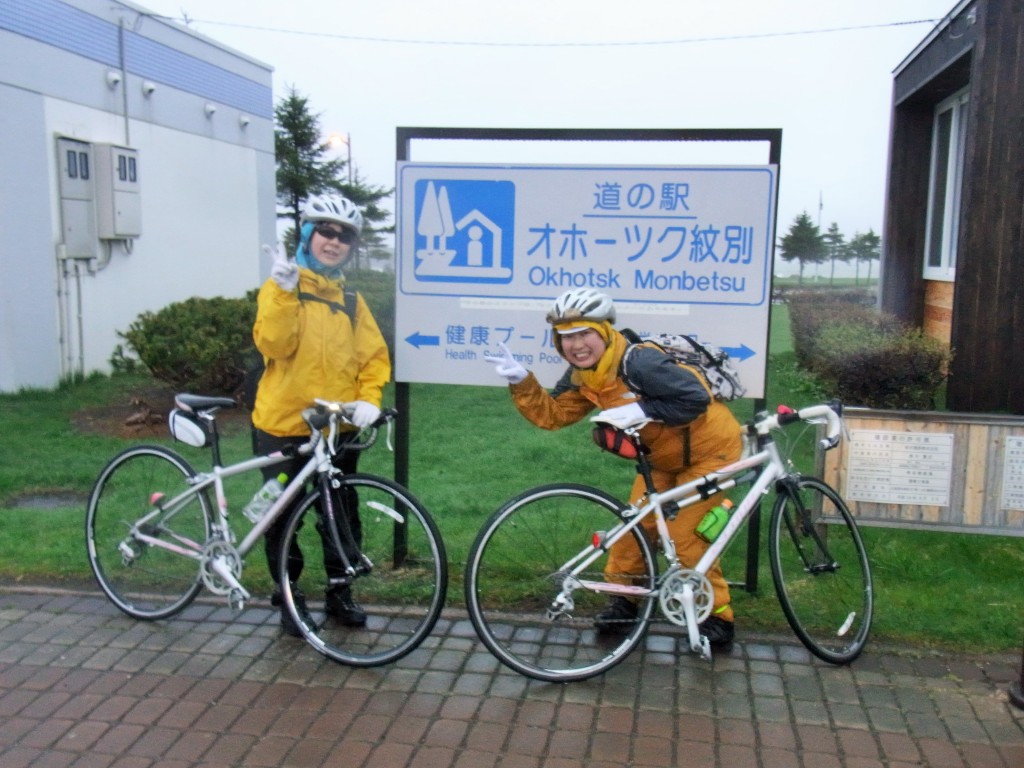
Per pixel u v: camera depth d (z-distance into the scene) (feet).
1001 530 14.48
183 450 23.53
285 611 12.14
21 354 30.76
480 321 14.03
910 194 38.52
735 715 10.52
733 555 15.23
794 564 13.84
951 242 34.40
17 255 30.37
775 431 13.60
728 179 13.15
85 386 32.35
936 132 37.42
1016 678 11.39
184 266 41.19
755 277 13.26
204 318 27.91
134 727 10.22
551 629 12.64
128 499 13.50
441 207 13.89
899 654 12.00
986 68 25.03
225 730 10.19
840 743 9.98
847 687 11.16
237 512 16.90
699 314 13.46
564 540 13.02
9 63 29.53
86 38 33.65
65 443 24.17
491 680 11.33
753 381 13.46
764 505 18.40
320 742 9.96
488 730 10.21
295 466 12.54
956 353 26.07
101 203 34.19
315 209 12.01
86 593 13.75
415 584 13.83
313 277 12.20
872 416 14.58
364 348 12.62
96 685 11.12
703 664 11.72
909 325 33.50
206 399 12.72
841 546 13.08
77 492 19.80
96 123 34.47
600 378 11.68
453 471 21.38
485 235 13.84
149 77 37.88
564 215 13.61
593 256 13.61
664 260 13.43
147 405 27.37
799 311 37.50
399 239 14.05
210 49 42.60
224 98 44.14
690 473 11.96
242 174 46.34
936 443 14.48
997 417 14.30
